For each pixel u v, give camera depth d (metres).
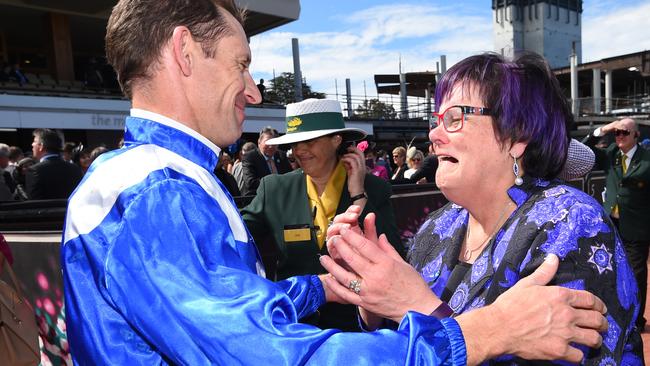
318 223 2.20
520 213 1.10
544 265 0.92
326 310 2.12
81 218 0.86
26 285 2.54
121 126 13.72
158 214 0.81
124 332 0.82
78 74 22.05
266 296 0.75
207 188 0.95
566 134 1.17
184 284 0.76
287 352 0.69
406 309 0.94
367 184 2.32
